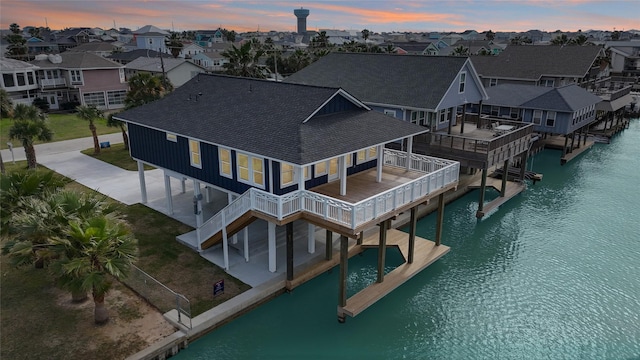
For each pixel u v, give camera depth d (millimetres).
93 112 38719
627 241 26516
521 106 42531
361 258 23922
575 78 59750
